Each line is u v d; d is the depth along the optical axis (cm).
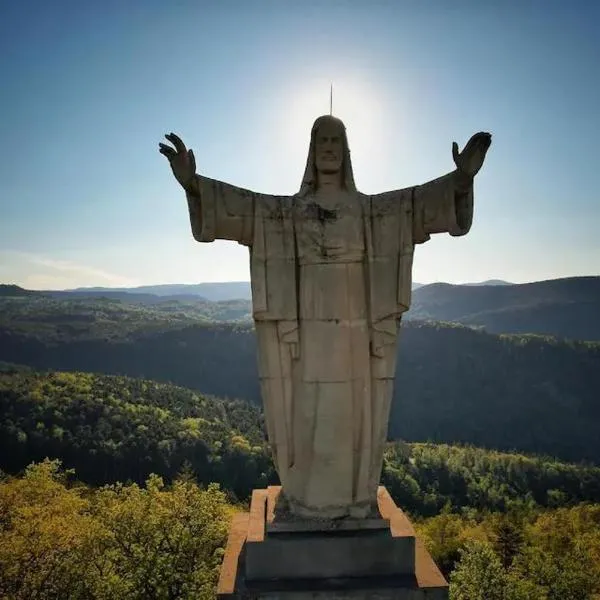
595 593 4478
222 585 1105
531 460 14038
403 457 13150
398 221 1207
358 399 1195
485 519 9338
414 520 9494
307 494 1177
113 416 11556
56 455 10369
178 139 1123
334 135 1227
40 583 2906
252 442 12056
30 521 3212
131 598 2919
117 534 3250
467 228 1180
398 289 1208
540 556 4781
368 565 1134
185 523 3312
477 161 1136
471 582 3809
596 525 7375
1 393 11794
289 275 1194
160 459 10644
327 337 1176
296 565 1127
